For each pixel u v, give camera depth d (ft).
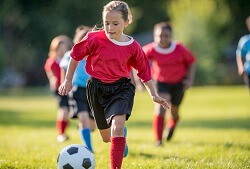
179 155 47.55
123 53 36.83
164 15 318.24
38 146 56.29
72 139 66.69
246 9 276.41
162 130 58.44
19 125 98.32
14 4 288.92
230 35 277.23
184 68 62.90
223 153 48.49
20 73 308.60
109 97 36.83
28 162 42.57
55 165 41.37
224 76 255.70
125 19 36.27
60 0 286.46
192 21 239.91
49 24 286.46
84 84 52.42
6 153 49.49
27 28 292.81
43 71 313.53
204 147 52.90
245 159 43.83
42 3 293.64
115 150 34.73
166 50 61.62
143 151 51.01
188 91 208.03
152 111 139.23
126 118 36.06
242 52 70.44
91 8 288.71
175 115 63.21
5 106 161.17
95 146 55.83
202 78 241.76
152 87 37.81
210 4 246.47
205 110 133.59
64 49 69.05
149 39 316.40
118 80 36.99
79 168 35.81
